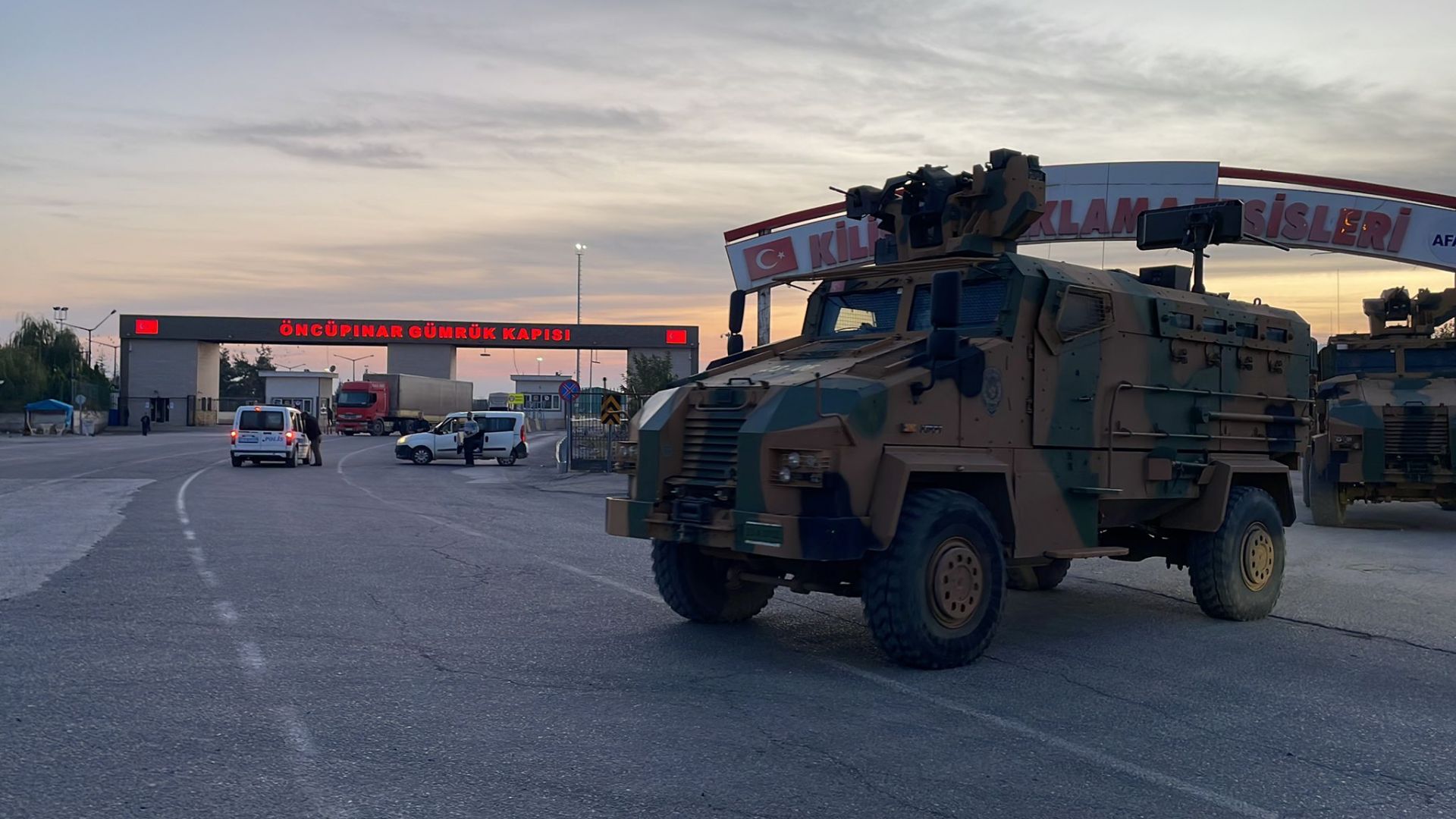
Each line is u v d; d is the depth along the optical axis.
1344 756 5.52
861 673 7.05
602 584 10.42
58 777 4.79
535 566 11.59
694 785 4.84
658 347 67.19
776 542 6.80
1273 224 22.38
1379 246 22.02
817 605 9.56
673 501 7.56
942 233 8.88
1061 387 8.09
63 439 55.84
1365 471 17.22
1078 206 22.95
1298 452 10.34
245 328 68.62
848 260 24.38
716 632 8.27
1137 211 22.62
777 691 6.53
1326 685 7.00
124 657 7.09
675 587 8.34
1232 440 9.54
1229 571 9.09
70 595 9.37
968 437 7.48
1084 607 9.95
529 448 51.31
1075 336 8.18
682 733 5.62
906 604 6.93
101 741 5.31
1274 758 5.47
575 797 4.66
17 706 5.89
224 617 8.51
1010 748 5.52
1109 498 8.44
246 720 5.70
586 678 6.75
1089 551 8.22
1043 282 8.00
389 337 67.38
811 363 7.95
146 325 69.31
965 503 7.25
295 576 10.67
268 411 33.59
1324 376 19.19
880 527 6.91
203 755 5.13
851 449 6.85
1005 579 7.56
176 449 43.81
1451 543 15.48
